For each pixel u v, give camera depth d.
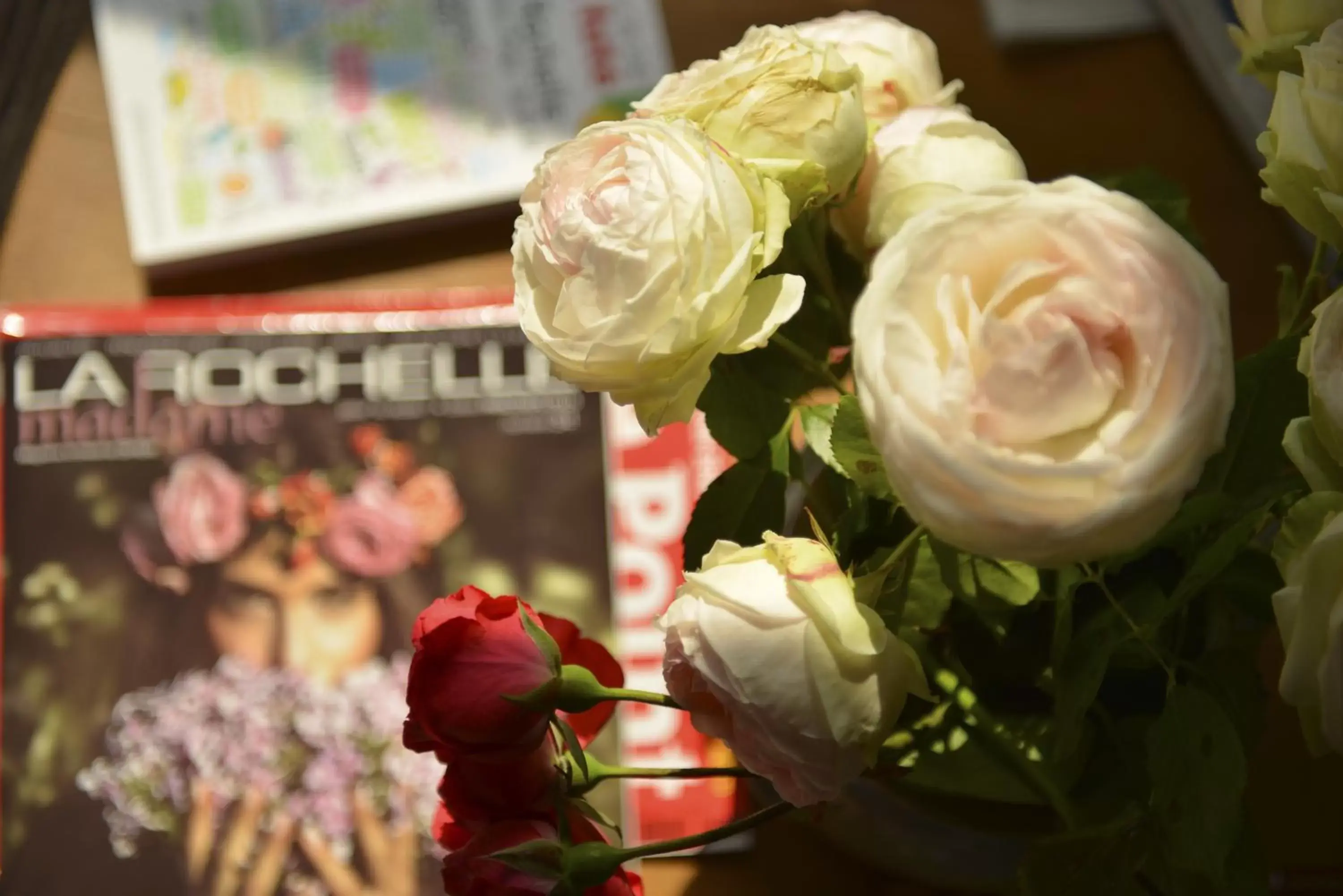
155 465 0.75
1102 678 0.50
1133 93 0.84
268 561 0.75
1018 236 0.44
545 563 0.75
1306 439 0.46
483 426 0.77
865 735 0.47
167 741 0.73
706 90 0.49
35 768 0.72
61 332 0.77
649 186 0.47
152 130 0.82
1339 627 0.43
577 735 0.57
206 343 0.77
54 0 0.85
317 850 0.72
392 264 0.82
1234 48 0.82
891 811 0.63
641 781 0.73
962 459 0.43
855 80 0.50
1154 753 0.50
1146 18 0.85
